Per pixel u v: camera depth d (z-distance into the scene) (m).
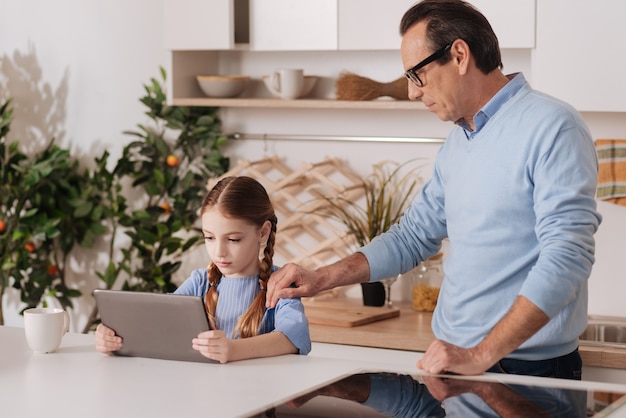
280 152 3.87
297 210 3.86
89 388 1.81
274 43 3.50
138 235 3.92
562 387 1.82
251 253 2.28
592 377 2.99
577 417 1.61
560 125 2.12
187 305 2.00
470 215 2.28
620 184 3.29
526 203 2.19
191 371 1.95
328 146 3.79
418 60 2.21
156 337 2.05
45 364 2.02
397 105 3.38
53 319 2.12
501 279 2.23
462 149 2.32
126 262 4.16
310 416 1.63
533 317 1.92
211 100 3.65
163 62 4.01
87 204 4.03
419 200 2.55
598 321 3.31
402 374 1.92
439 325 2.42
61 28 4.17
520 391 1.78
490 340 1.93
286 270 2.30
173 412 1.65
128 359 2.07
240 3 3.54
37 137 4.27
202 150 3.96
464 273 2.31
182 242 4.04
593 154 2.15
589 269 2.00
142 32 4.04
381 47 3.35
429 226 2.53
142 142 3.98
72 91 4.18
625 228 3.36
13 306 4.38
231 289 2.31
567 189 2.07
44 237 3.97
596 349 2.98
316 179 3.81
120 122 4.11
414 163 3.66
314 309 3.50
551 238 2.02
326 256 3.79
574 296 2.06
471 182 2.27
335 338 3.26
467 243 2.29
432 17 2.19
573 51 3.07
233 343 2.04
